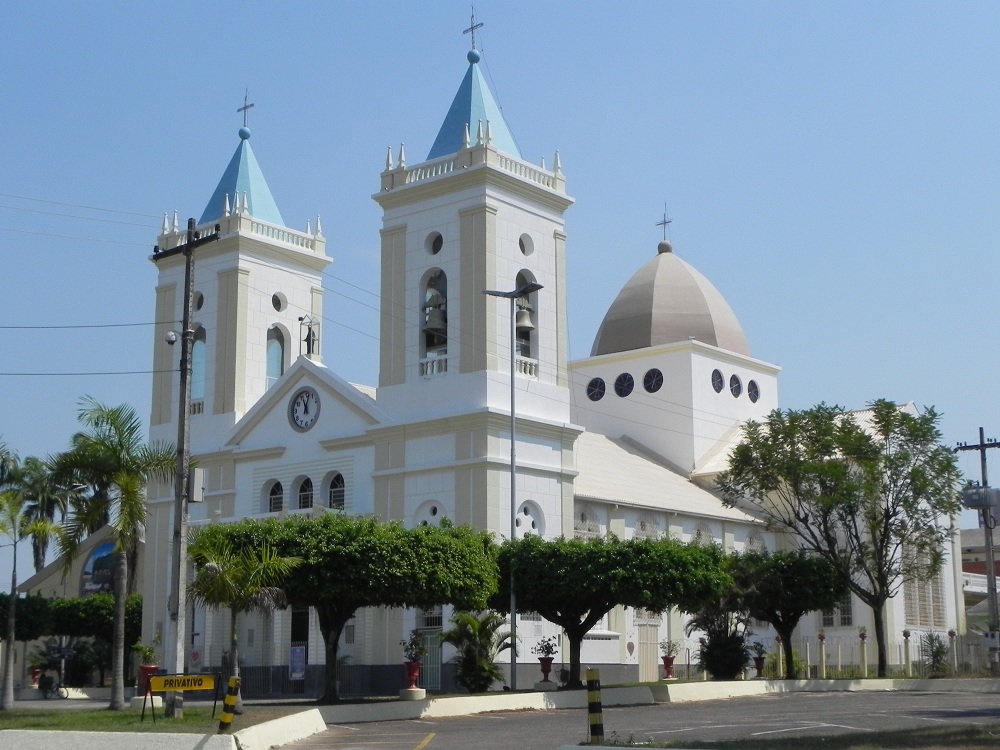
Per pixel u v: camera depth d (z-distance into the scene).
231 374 58.88
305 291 62.75
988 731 24.47
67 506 40.22
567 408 53.56
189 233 35.69
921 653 65.00
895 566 66.81
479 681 44.59
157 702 37.19
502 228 52.00
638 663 57.19
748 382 77.50
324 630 38.56
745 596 51.69
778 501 68.88
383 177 54.47
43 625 63.78
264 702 40.66
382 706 35.31
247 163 62.47
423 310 52.75
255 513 55.78
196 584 33.81
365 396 53.31
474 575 40.09
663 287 77.25
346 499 53.00
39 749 26.98
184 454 34.44
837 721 30.42
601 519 57.16
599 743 22.19
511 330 46.75
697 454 71.75
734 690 46.53
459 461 49.69
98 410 38.59
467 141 52.31
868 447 56.34
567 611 44.31
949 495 56.56
